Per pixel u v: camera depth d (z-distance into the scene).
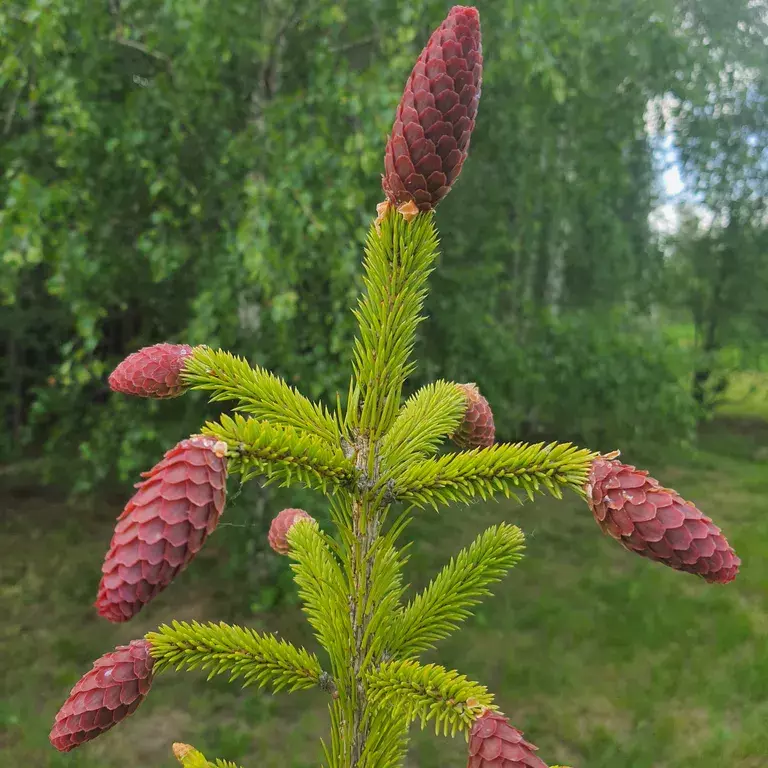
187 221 4.53
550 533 6.81
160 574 0.52
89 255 4.21
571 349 7.10
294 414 0.86
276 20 4.40
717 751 3.56
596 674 4.27
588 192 7.68
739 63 9.14
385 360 0.81
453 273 5.76
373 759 0.83
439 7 4.22
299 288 4.55
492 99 5.61
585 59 5.44
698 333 12.47
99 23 4.02
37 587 5.16
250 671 0.81
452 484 0.77
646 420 7.46
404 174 0.72
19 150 4.15
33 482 7.54
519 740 0.61
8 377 6.84
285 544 1.06
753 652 4.54
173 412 5.16
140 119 4.12
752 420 14.73
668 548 0.62
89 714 0.72
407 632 0.90
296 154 3.81
